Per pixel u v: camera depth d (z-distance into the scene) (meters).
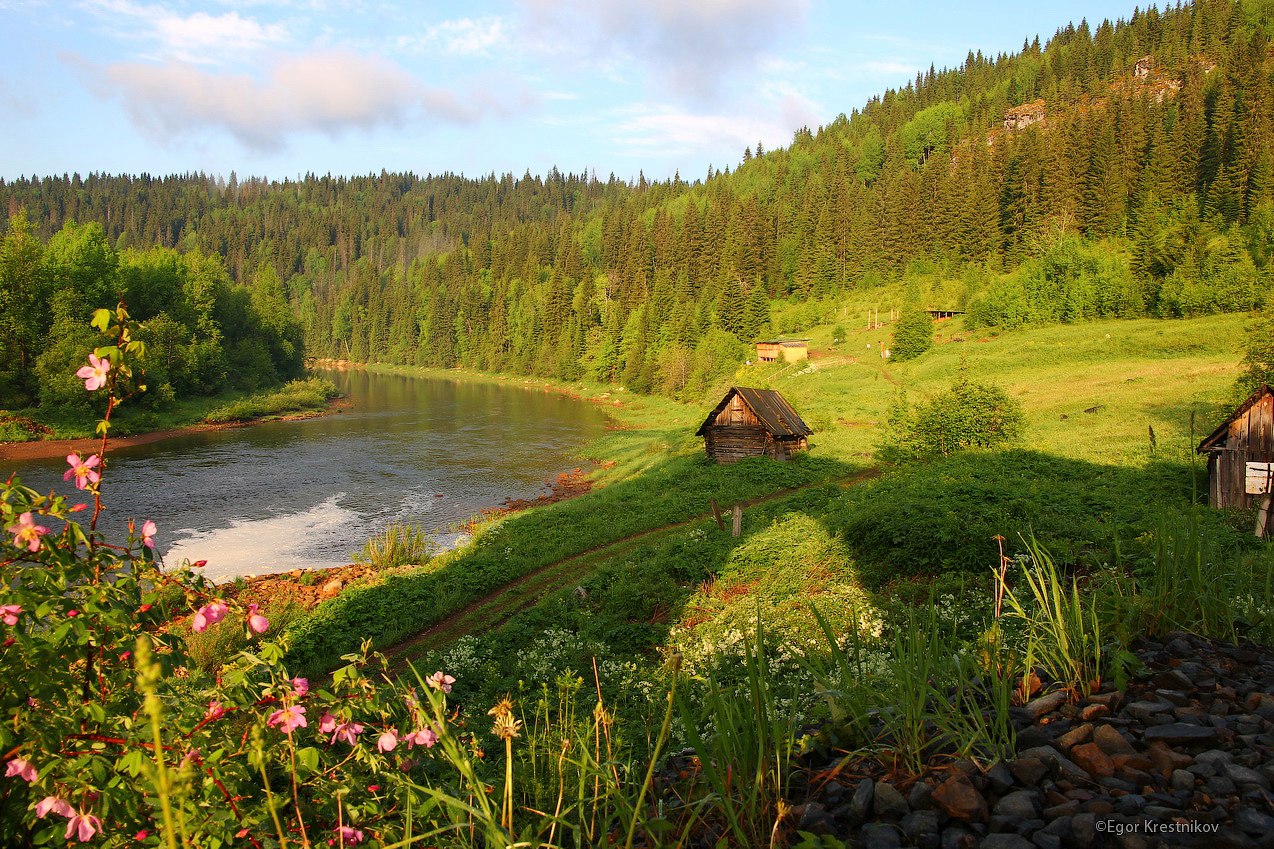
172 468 40.38
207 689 3.43
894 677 4.07
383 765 3.51
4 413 46.81
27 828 2.86
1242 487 20.11
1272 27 159.12
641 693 9.91
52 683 2.93
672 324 100.06
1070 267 79.44
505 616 16.86
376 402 80.00
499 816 3.54
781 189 172.50
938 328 87.00
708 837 3.19
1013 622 7.77
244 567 24.64
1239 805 2.84
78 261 59.00
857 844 2.94
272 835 3.10
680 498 28.77
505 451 48.56
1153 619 4.93
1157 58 163.12
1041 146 115.88
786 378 71.62
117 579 3.27
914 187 125.06
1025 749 3.50
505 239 181.38
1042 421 41.62
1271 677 4.10
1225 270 65.31
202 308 72.12
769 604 13.09
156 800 2.76
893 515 15.41
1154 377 48.62
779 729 3.54
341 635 15.81
